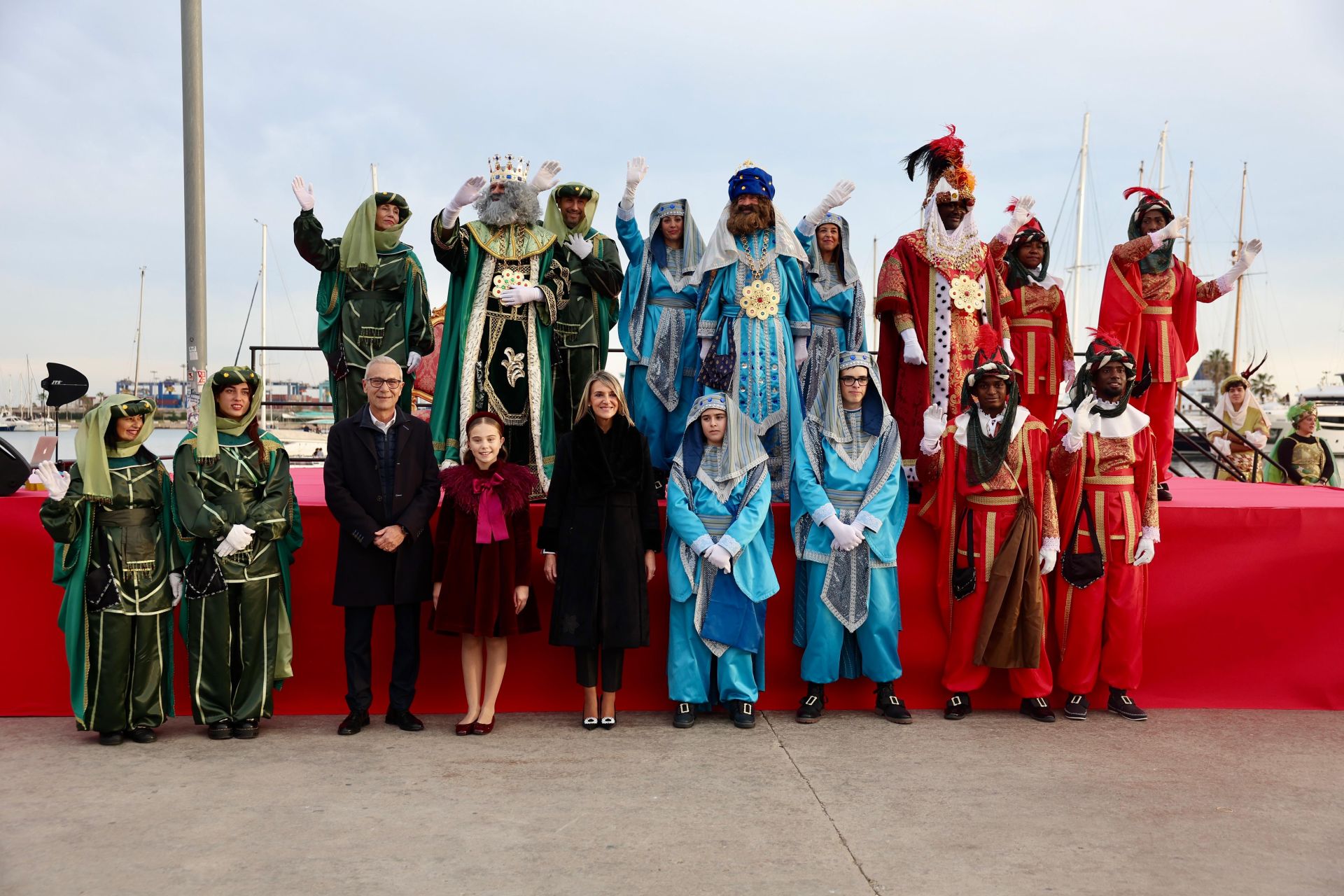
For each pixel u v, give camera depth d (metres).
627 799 4.11
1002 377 5.17
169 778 4.34
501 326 6.02
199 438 4.89
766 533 5.26
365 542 4.90
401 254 6.26
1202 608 5.61
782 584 5.54
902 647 5.56
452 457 6.07
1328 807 4.09
